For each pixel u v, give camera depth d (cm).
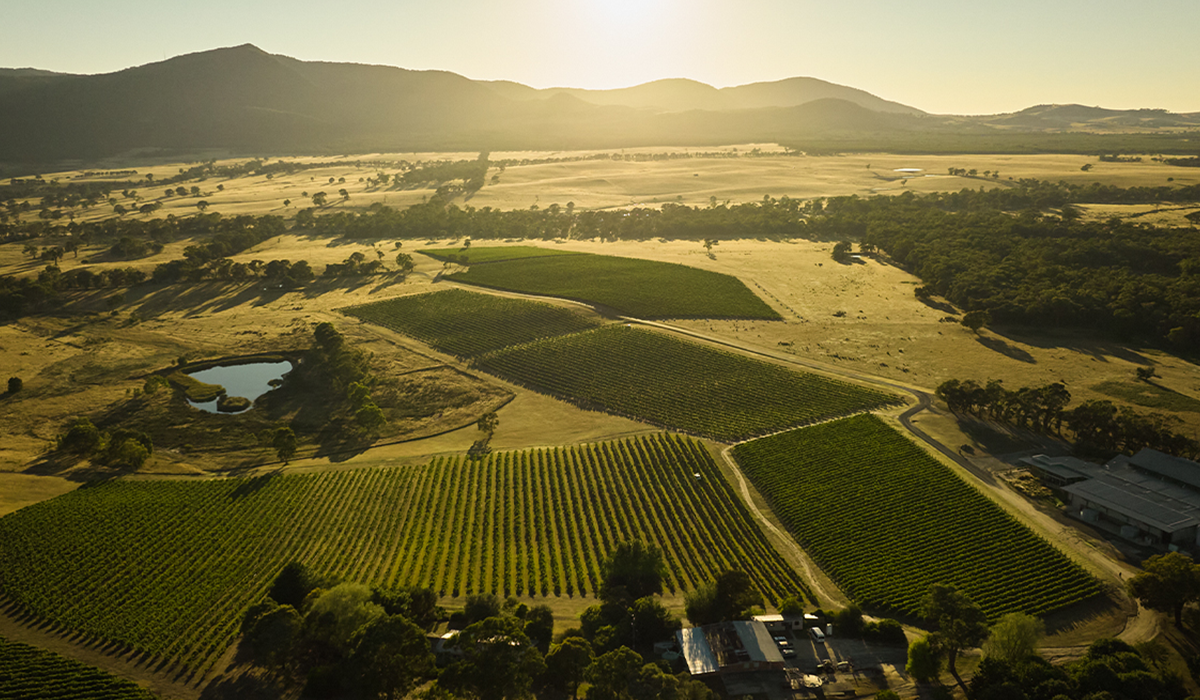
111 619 9869
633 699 7269
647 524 12281
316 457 15325
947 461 13900
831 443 14650
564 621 9756
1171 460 12769
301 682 8456
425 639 8119
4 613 10081
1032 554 10950
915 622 9681
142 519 12525
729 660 8519
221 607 10150
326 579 10612
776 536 11888
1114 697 7100
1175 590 9019
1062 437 14825
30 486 13788
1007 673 7781
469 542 11825
